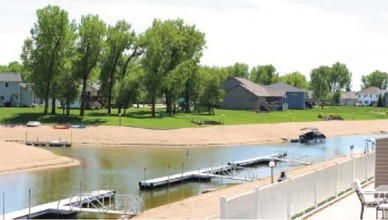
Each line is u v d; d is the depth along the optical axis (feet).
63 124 254.88
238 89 410.93
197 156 182.91
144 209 89.45
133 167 148.36
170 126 257.96
